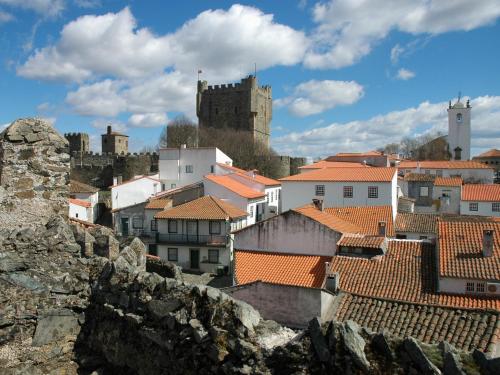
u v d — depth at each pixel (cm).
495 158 10475
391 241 2567
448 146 10775
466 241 2339
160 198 5012
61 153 1021
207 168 6556
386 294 2052
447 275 2050
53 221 932
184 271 4338
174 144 9569
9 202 948
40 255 870
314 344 633
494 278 1988
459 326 1213
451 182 5778
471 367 552
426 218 4144
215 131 10138
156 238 4484
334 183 4481
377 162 7181
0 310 805
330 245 2634
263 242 2808
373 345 613
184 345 721
